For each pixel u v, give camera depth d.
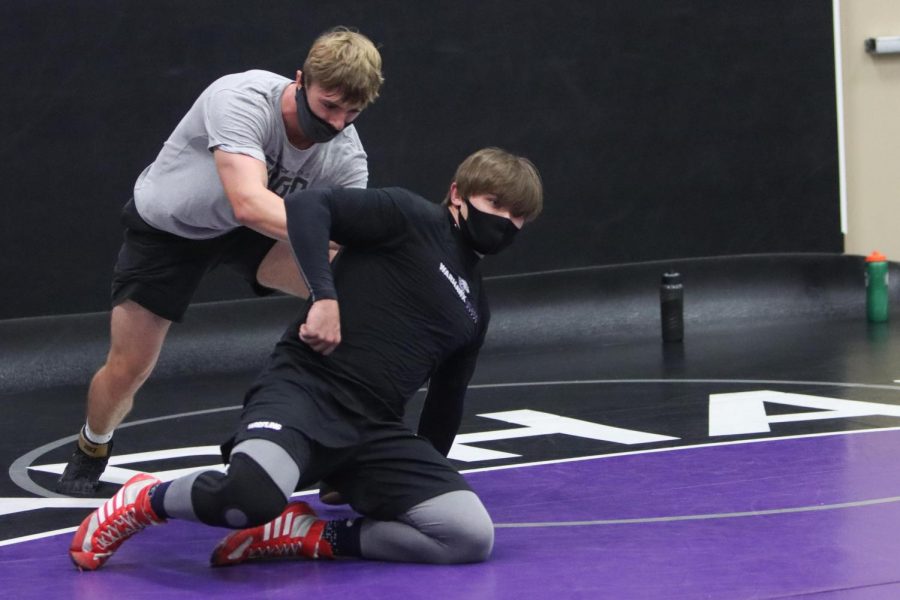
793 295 12.76
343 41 5.35
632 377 9.92
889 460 6.51
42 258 10.91
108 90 10.99
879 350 10.61
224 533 5.54
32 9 10.72
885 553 4.75
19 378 10.52
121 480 6.94
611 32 12.53
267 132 5.59
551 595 4.35
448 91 12.07
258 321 11.34
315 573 4.78
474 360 5.18
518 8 12.23
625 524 5.42
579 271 12.39
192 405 9.57
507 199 4.83
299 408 4.69
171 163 6.04
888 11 13.39
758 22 12.92
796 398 8.59
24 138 10.77
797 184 13.15
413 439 4.87
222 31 11.30
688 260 12.73
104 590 4.64
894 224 13.61
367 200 4.76
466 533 4.72
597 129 12.55
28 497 6.55
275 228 5.32
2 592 4.68
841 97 13.41
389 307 4.82
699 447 7.11
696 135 12.86
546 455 7.11
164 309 6.26
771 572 4.54
